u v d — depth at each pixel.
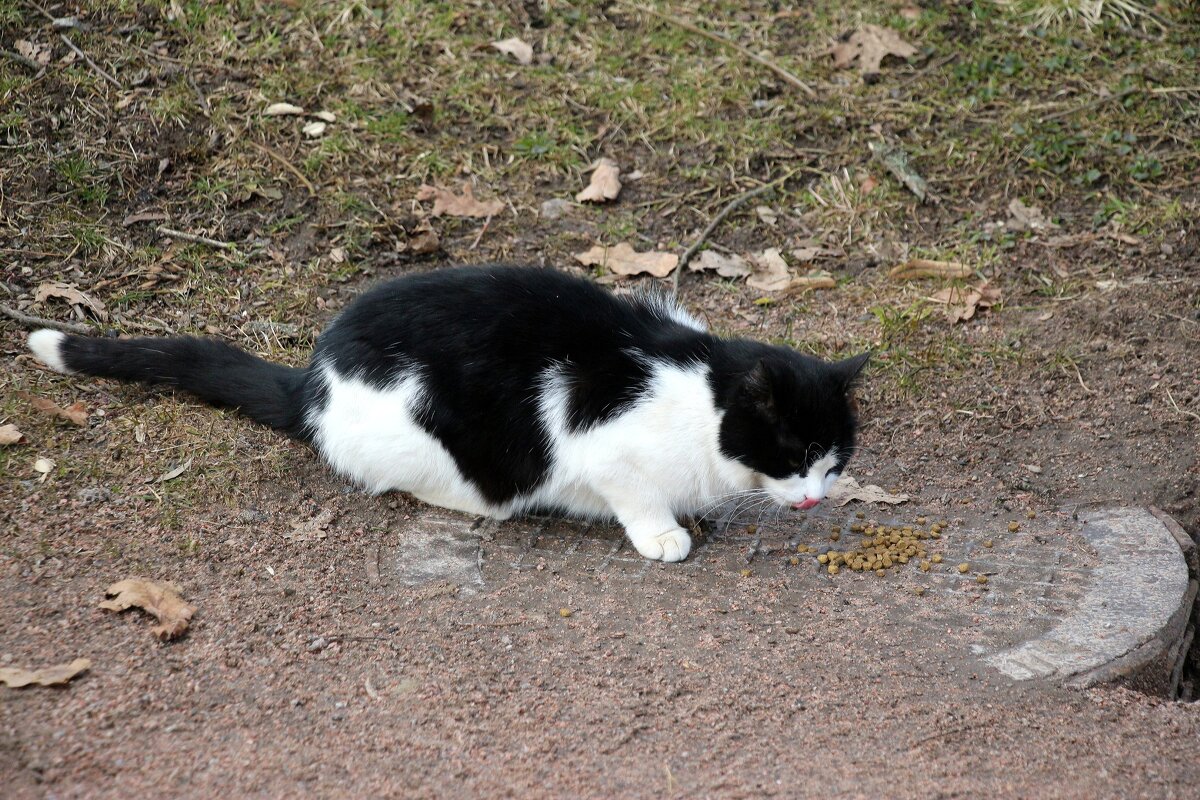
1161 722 3.01
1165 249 5.50
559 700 2.99
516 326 3.73
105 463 3.76
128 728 2.75
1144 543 3.84
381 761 2.72
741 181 5.94
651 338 3.77
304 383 4.01
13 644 2.96
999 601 3.52
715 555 3.80
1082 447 4.43
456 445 3.76
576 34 6.65
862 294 5.37
